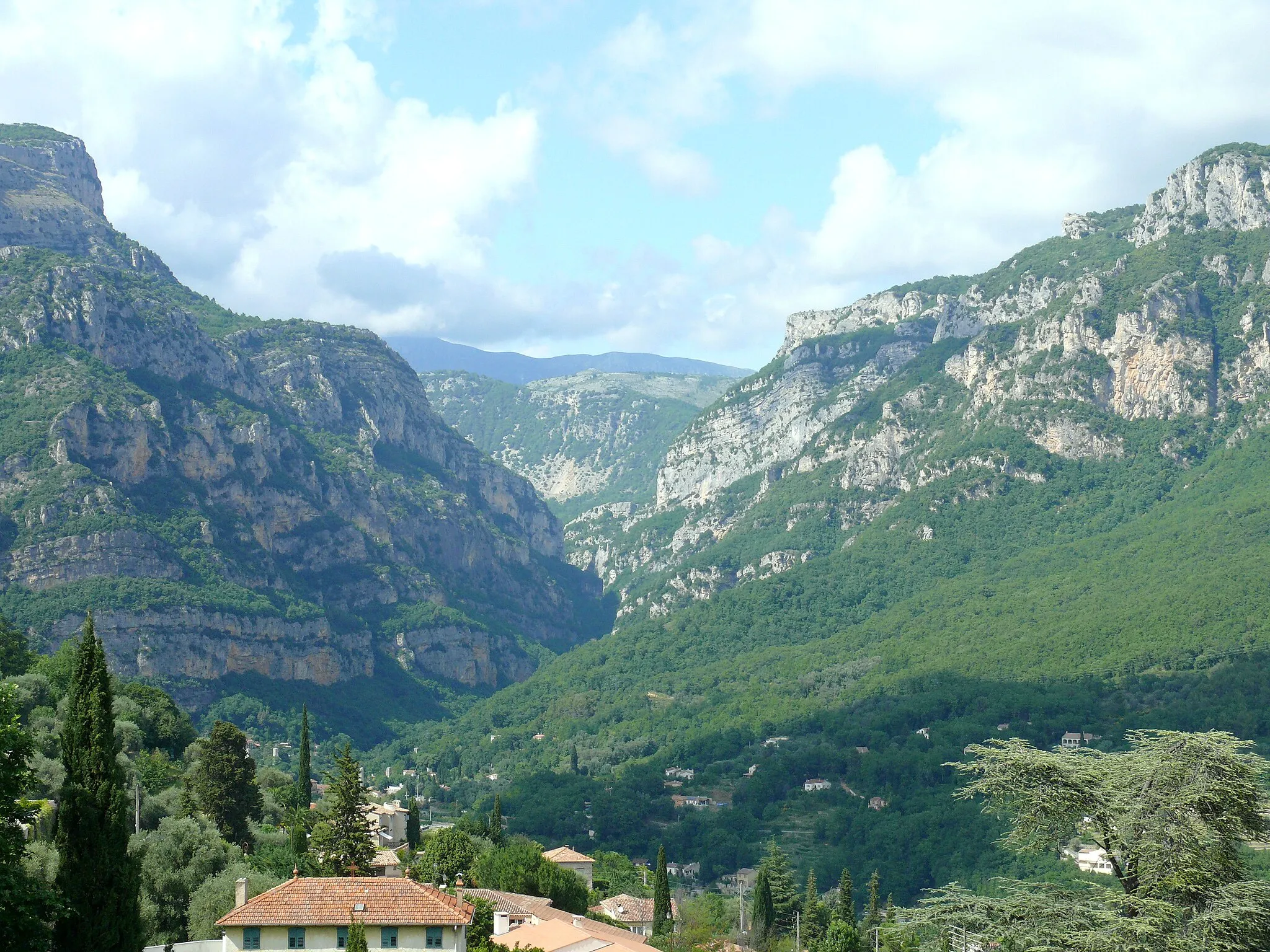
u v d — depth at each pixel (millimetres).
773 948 168500
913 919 79812
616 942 115312
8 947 69438
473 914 102562
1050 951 73812
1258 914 72875
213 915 113125
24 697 171375
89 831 76125
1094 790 80312
